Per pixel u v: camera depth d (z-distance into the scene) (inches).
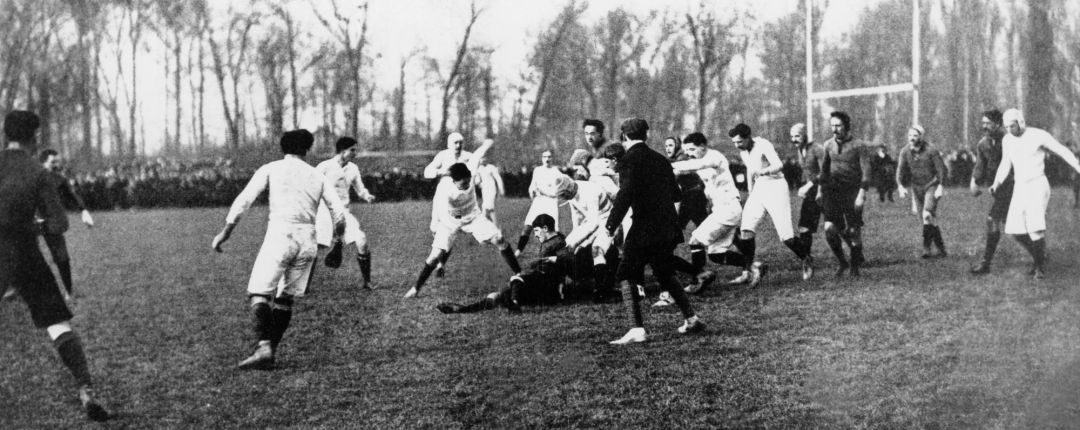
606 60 1259.2
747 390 167.5
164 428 153.3
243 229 621.3
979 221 486.3
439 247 294.4
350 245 481.7
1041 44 606.9
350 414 158.9
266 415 160.2
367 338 224.4
